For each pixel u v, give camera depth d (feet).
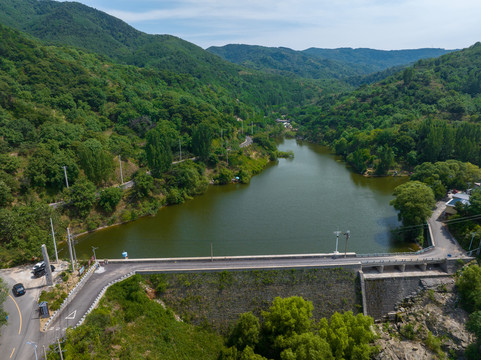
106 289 216.13
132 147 510.17
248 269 236.02
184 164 508.53
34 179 339.98
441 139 554.46
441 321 229.86
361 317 195.93
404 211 330.13
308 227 367.25
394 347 214.07
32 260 253.85
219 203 453.17
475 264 253.65
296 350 174.50
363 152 631.15
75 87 581.53
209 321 222.48
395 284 251.39
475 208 308.19
